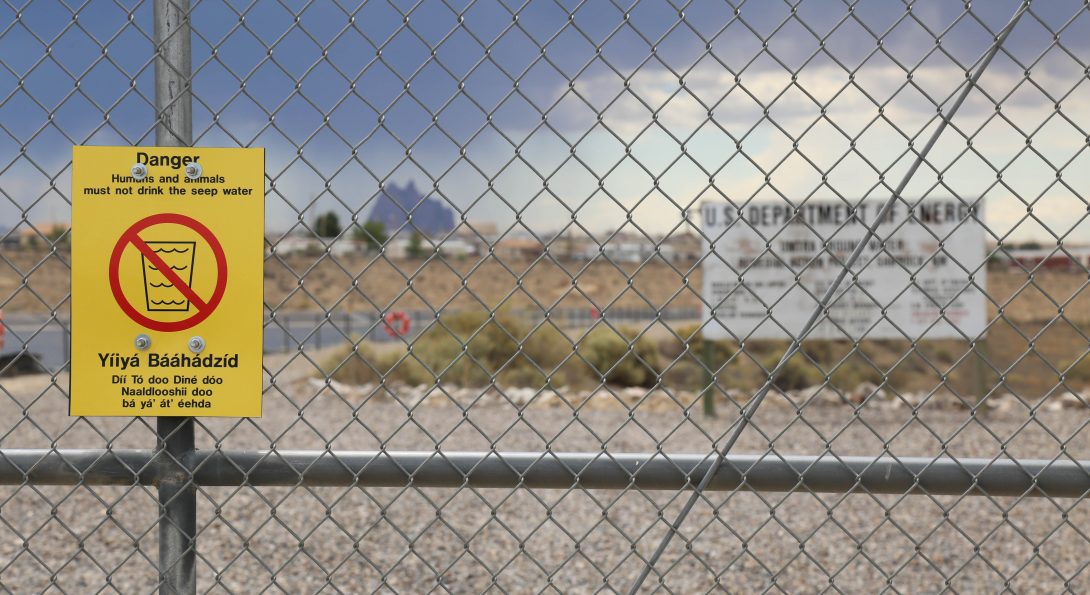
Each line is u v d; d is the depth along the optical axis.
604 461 2.36
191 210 2.15
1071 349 22.70
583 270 2.38
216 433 9.59
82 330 2.15
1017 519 6.39
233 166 2.16
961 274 12.34
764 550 5.79
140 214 2.14
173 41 2.22
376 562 5.47
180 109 2.22
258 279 2.16
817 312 2.38
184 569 2.33
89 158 2.15
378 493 7.00
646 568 2.43
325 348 20.73
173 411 2.16
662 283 48.34
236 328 2.16
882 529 6.20
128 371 2.15
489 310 2.41
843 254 12.35
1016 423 10.82
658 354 18.28
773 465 2.36
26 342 2.20
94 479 2.30
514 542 5.96
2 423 10.38
